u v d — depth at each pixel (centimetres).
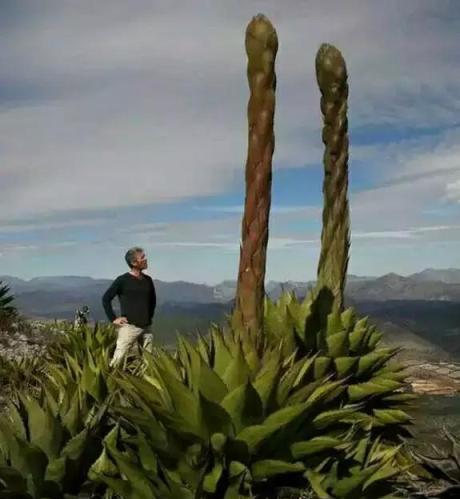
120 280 746
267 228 333
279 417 313
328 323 482
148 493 323
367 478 341
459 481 418
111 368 498
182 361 348
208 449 317
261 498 332
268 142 328
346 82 492
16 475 329
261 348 337
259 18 324
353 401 471
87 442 341
